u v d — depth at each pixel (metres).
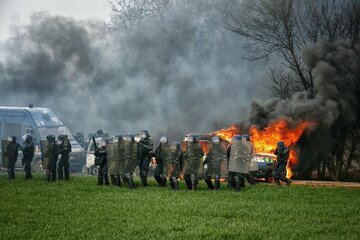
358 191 20.92
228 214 13.73
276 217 13.55
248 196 18.05
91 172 31.81
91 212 13.79
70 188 19.83
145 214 13.55
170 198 16.94
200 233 11.02
